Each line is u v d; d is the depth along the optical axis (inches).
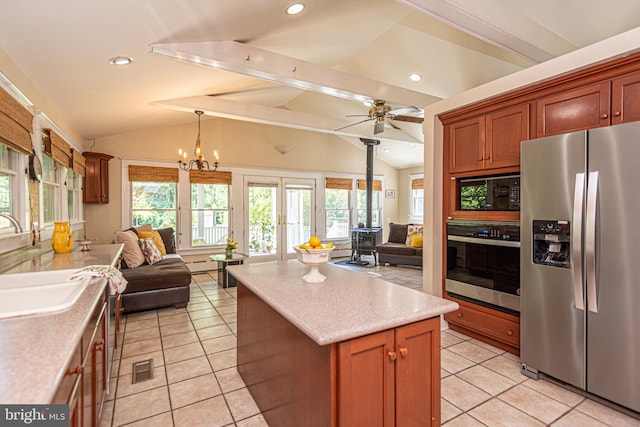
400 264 265.0
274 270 92.0
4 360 33.8
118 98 141.6
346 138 326.0
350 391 50.4
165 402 82.4
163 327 133.9
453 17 93.2
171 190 238.5
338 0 101.9
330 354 49.4
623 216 72.5
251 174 272.8
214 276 234.2
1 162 91.1
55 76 105.0
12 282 69.1
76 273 69.9
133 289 146.8
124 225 220.8
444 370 97.5
